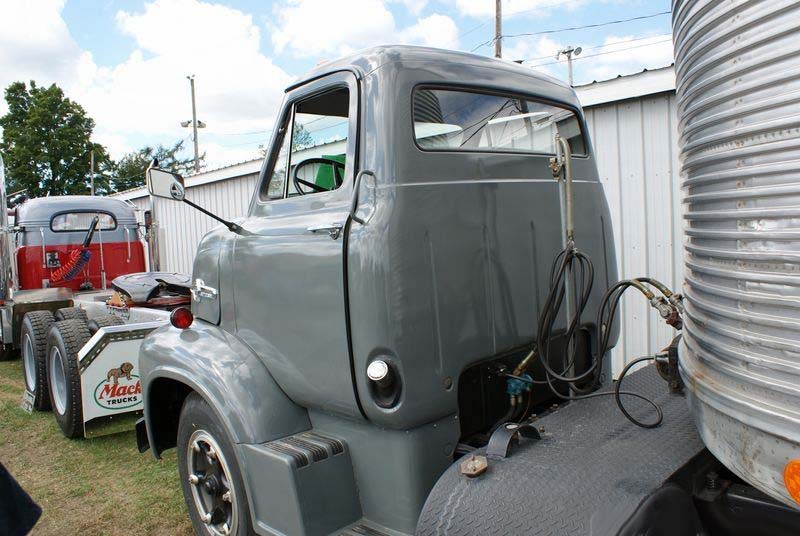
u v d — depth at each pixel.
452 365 2.19
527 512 1.60
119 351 4.59
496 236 2.37
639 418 2.09
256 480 2.42
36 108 35.94
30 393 5.77
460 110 2.42
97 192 37.59
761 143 1.18
